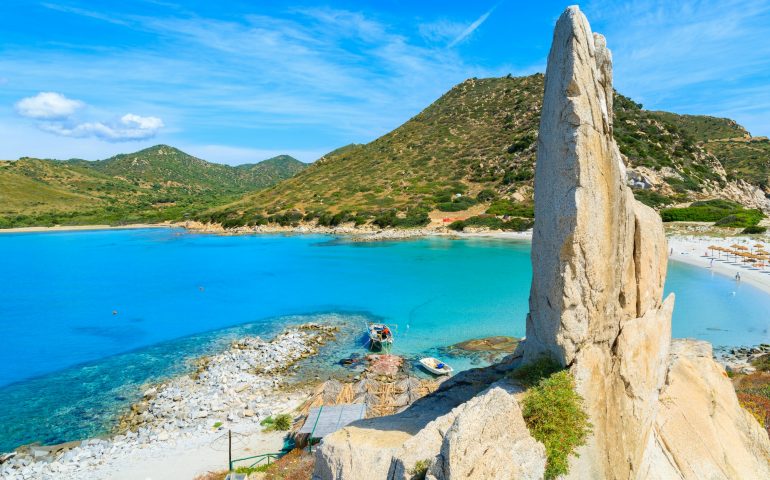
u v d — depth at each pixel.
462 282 63.19
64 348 41.72
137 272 78.56
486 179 140.50
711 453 14.28
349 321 47.38
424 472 9.91
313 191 165.38
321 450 12.99
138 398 31.41
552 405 10.84
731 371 30.59
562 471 10.34
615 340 12.52
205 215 167.12
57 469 23.36
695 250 78.50
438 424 11.11
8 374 35.81
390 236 111.88
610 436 11.77
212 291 63.03
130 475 22.58
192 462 23.44
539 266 12.10
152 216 183.62
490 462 9.16
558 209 11.21
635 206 13.80
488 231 110.62
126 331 46.41
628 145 131.50
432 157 167.00
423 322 46.00
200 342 42.72
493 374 15.52
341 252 95.25
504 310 49.28
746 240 83.44
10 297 61.41
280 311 52.25
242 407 29.36
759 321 44.12
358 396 27.55
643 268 13.23
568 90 10.95
